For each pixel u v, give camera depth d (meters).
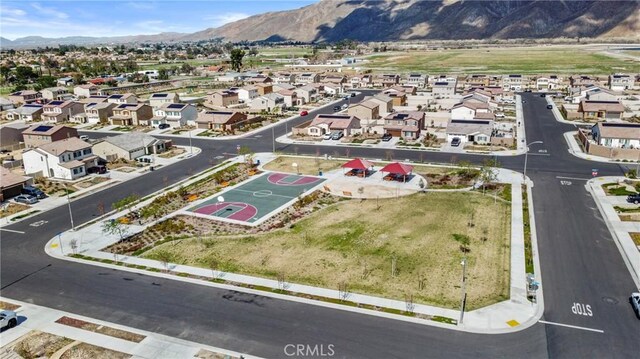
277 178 90.19
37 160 94.69
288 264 55.91
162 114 147.25
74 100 172.38
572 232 62.81
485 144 111.62
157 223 69.75
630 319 43.91
